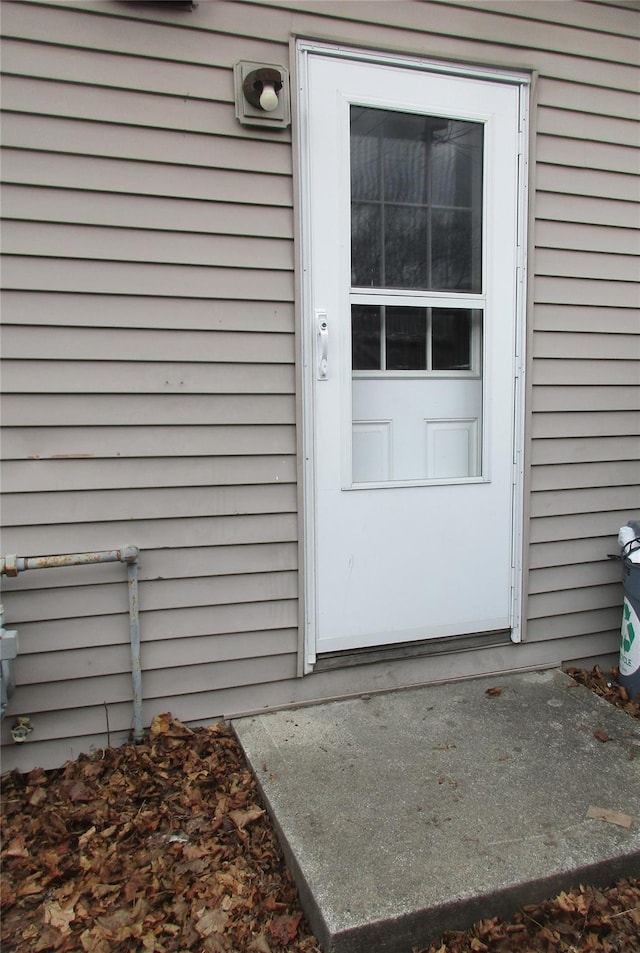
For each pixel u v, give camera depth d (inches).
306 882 69.6
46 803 87.7
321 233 101.1
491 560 116.7
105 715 97.6
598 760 91.7
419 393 113.7
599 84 115.2
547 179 113.6
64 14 86.8
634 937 68.4
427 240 110.1
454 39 105.3
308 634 105.9
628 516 125.3
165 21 90.7
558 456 120.0
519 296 114.1
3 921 69.7
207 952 65.2
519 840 75.9
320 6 97.3
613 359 122.3
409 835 76.5
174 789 89.5
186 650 100.4
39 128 87.4
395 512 109.3
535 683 115.3
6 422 89.9
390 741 96.0
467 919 68.1
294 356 100.8
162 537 97.7
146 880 74.2
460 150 110.1
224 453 99.1
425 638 113.4
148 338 94.3
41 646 94.1
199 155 93.8
